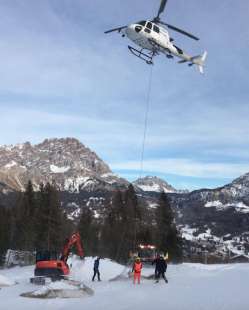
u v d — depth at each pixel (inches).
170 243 3408.0
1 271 2030.0
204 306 916.6
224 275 1595.7
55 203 3334.2
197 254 5201.8
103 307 932.6
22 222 3366.1
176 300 1009.5
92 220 4010.8
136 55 1370.6
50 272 1428.4
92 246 3565.5
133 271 1536.7
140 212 3668.8
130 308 914.7
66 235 3427.7
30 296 1072.2
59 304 976.3
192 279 1489.9
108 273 1860.2
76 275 1769.2
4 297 1082.1
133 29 1306.6
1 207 3508.9
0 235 3110.2
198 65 1475.1
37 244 3218.5
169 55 1397.6
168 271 1828.2
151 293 1139.3
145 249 1829.5
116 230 3535.9
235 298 1016.9
